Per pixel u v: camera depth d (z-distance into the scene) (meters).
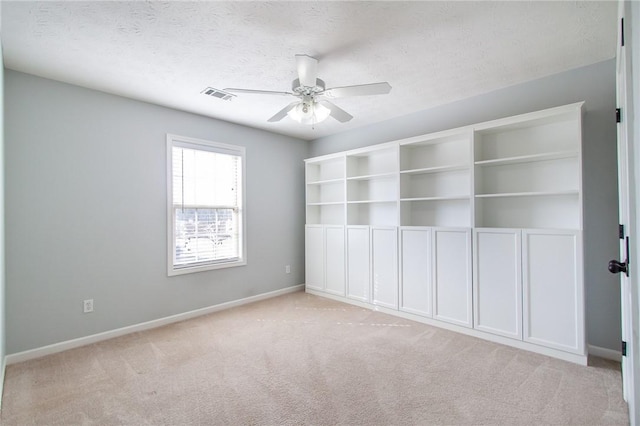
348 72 2.78
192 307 3.76
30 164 2.69
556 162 2.90
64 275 2.86
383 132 4.24
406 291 3.62
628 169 1.31
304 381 2.27
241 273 4.28
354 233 4.18
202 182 3.93
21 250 2.64
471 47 2.39
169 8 1.88
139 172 3.35
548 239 2.65
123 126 3.24
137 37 2.19
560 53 2.50
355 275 4.17
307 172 4.93
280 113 2.77
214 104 3.50
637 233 1.21
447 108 3.61
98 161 3.07
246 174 4.38
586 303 2.69
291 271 4.96
